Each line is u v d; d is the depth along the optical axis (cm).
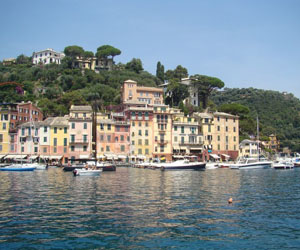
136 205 3834
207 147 13638
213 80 18775
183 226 2967
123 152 12362
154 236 2697
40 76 19800
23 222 3073
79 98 16062
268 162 11100
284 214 3434
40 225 2977
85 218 3219
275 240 2620
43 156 11594
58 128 11762
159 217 3269
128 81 16250
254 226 2988
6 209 3609
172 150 13038
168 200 4169
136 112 12681
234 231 2839
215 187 5488
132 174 8100
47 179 6706
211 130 13812
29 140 11644
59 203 3950
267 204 3959
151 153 12725
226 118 14250
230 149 14225
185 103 18375
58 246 2472
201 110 17500
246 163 10894
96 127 11738
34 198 4300
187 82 19625
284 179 7006
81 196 4466
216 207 3759
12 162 11325
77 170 7406
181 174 8225
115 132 12312
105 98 17100
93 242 2553
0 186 5512
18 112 12200
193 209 3641
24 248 2431
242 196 4547
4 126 11700
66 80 18650
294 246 2497
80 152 11762
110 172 8725
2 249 2408
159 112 12938
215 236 2708
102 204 3891
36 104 15438
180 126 13288
